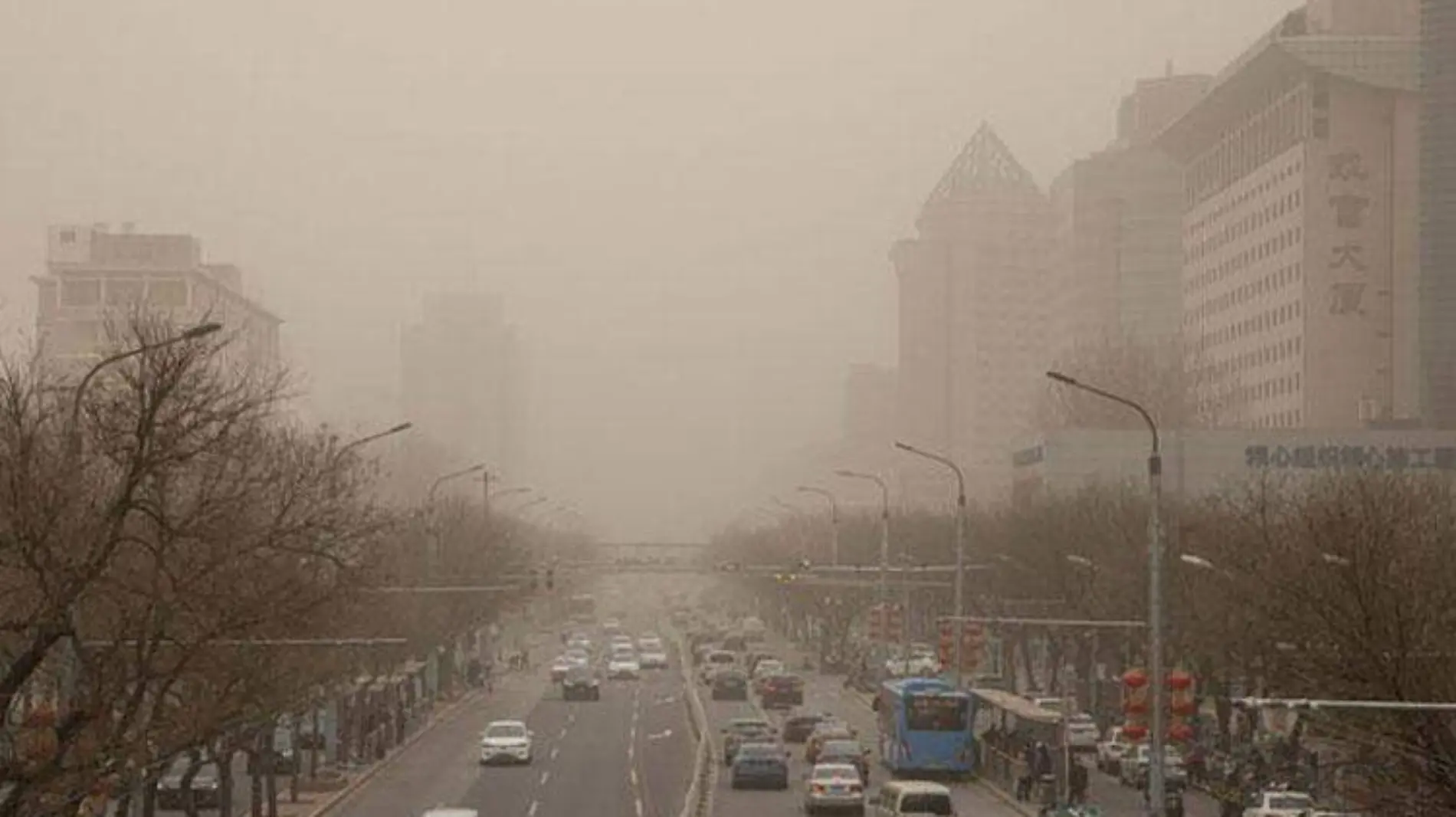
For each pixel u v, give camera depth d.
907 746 189.38
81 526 90.38
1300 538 162.38
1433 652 108.50
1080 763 181.25
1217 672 182.25
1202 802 167.88
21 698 104.81
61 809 84.25
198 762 130.38
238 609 98.25
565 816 156.88
